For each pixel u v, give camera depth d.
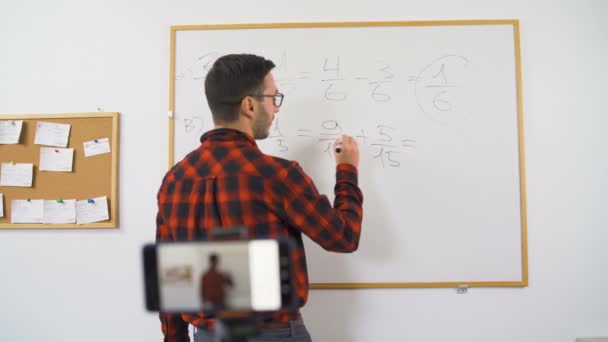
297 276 0.99
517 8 1.51
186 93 1.50
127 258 1.50
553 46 1.50
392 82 1.48
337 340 1.46
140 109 1.52
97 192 1.50
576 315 1.46
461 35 1.49
